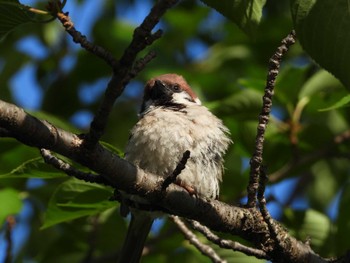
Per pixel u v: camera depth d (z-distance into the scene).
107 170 6.61
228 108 11.30
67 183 8.68
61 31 15.56
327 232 11.10
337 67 6.02
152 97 10.66
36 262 12.52
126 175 6.77
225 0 6.38
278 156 11.64
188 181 9.08
